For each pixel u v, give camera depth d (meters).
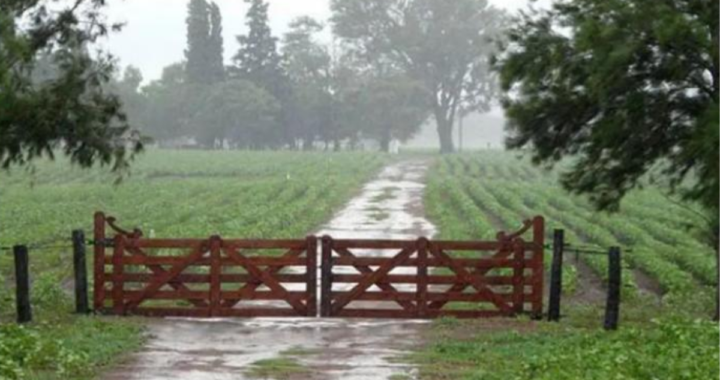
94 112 29.73
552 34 29.09
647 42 26.52
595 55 26.69
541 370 19.05
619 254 26.36
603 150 28.83
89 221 59.66
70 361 19.69
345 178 103.31
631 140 28.20
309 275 28.25
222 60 181.75
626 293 34.47
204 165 123.38
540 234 28.23
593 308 31.14
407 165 131.12
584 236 56.59
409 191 89.88
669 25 25.55
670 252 46.66
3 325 23.77
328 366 21.12
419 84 172.50
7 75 26.06
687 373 17.39
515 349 23.17
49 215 63.84
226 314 28.22
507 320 27.94
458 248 28.31
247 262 28.17
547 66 28.73
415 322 27.77
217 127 174.62
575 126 29.58
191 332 25.89
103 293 28.30
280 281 28.31
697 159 26.95
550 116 29.45
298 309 28.28
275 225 57.94
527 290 32.75
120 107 30.41
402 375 20.00
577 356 19.83
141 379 19.34
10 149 29.02
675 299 34.34
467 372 20.31
